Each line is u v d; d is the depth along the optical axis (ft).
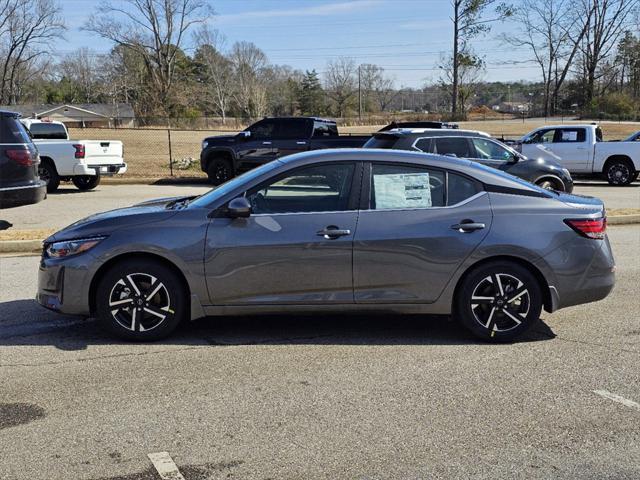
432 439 12.39
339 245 17.15
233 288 17.31
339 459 11.63
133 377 15.39
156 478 10.98
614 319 20.39
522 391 14.67
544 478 11.05
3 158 31.35
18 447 12.03
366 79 325.83
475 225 17.39
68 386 14.84
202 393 14.49
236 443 12.21
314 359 16.69
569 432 12.72
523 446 12.15
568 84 227.20
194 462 11.51
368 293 17.43
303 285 17.33
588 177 71.31
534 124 176.45
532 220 17.58
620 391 14.71
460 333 18.92
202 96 280.31
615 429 12.85
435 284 17.46
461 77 207.62
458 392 14.60
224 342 17.97
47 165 53.83
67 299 17.42
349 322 19.93
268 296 17.40
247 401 14.08
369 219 17.33
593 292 18.07
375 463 11.50
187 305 17.79
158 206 19.15
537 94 257.96
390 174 17.67
